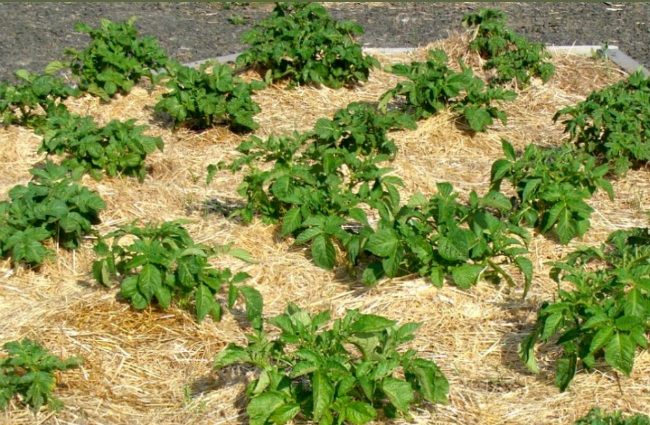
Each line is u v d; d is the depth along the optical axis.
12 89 5.18
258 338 3.67
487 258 4.17
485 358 3.92
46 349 3.92
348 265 4.25
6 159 5.00
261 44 5.71
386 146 4.94
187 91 5.18
